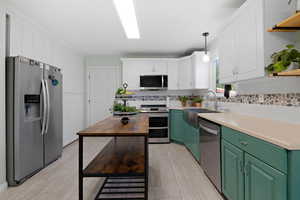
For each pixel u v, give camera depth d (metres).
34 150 2.59
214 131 2.16
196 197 2.07
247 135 1.47
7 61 2.33
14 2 2.38
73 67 4.67
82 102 5.20
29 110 2.56
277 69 1.56
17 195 2.12
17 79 2.31
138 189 2.24
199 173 2.71
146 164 1.63
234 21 2.28
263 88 2.18
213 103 3.86
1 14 2.26
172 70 4.90
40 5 2.46
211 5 2.46
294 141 1.08
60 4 2.44
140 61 4.88
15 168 2.30
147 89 4.95
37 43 3.18
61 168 2.90
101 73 5.38
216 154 2.13
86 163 3.09
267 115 2.12
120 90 2.75
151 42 4.07
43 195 2.12
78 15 2.76
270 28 1.70
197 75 4.26
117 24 3.10
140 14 2.70
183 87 4.76
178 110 4.31
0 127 2.21
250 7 1.91
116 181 2.45
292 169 1.04
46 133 2.87
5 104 2.30
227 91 3.08
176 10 2.59
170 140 4.60
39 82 2.70
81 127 5.12
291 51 1.53
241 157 1.57
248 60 1.95
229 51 2.42
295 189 1.04
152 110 4.68
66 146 4.18
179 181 2.46
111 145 2.54
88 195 2.12
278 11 1.71
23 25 2.80
